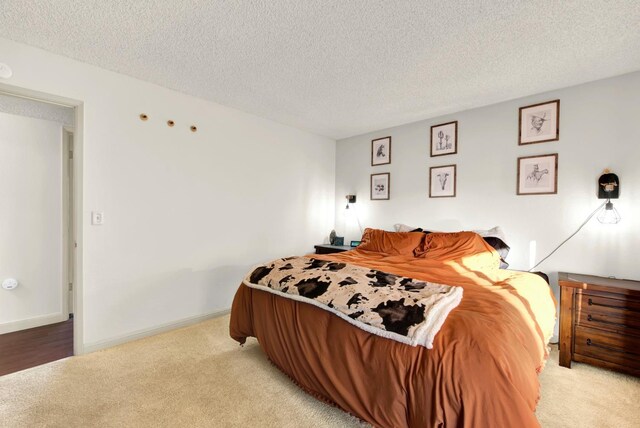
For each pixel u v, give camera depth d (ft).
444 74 7.73
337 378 5.00
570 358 6.95
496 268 8.09
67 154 9.91
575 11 5.25
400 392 4.16
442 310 4.65
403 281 6.07
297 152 12.91
